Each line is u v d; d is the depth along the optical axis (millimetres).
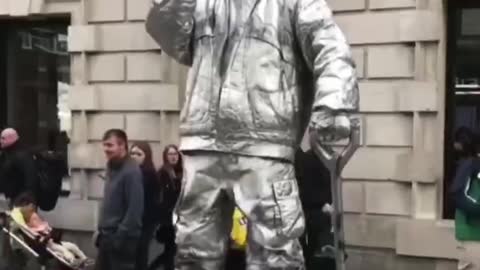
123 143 8172
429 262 9984
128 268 8180
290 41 4508
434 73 10031
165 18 4645
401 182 10180
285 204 4465
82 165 12180
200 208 4578
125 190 8094
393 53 10195
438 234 9859
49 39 12828
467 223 8695
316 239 8156
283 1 4512
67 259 8992
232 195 4551
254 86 4438
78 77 12195
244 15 4496
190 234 4598
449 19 10164
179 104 11516
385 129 10266
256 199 4453
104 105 12023
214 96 4484
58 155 12562
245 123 4430
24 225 8656
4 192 10508
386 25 10203
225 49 4508
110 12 11930
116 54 11930
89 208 11984
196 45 4629
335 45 4379
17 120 13250
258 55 4457
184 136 4617
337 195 4402
